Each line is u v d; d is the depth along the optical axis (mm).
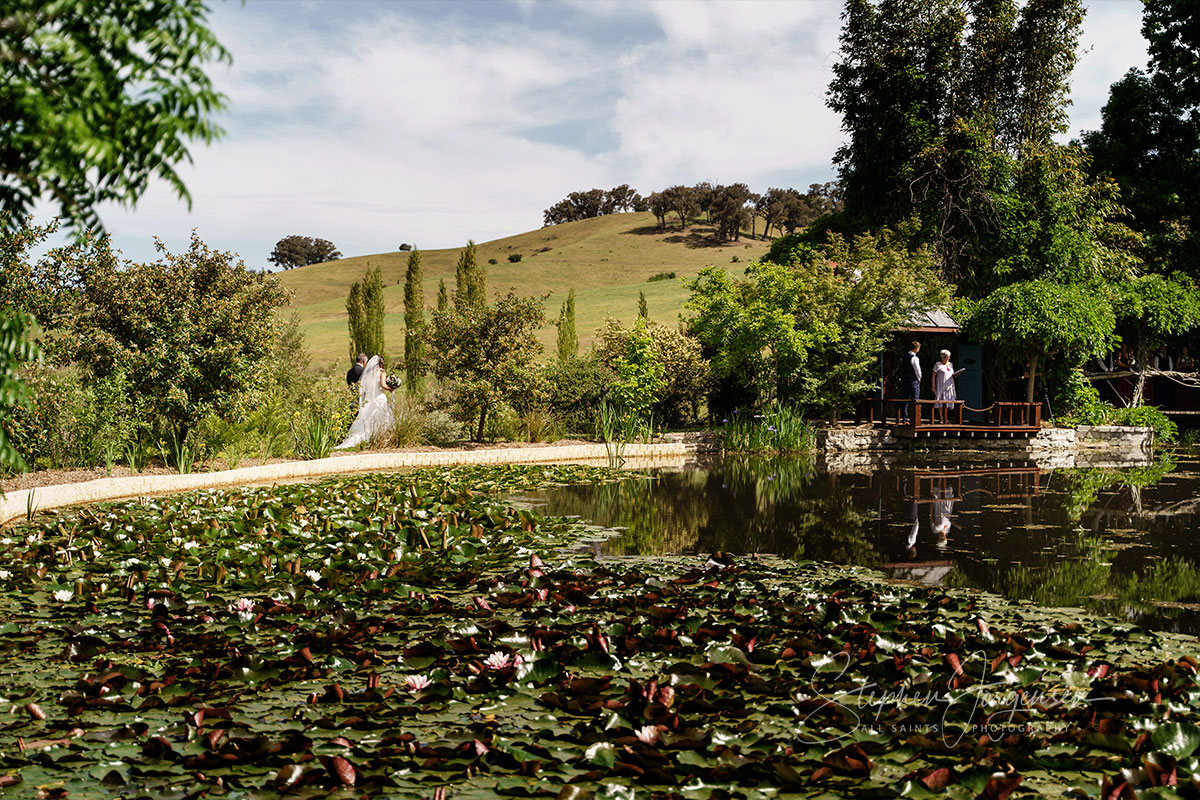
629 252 114688
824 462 16688
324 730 3273
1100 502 10594
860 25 26078
